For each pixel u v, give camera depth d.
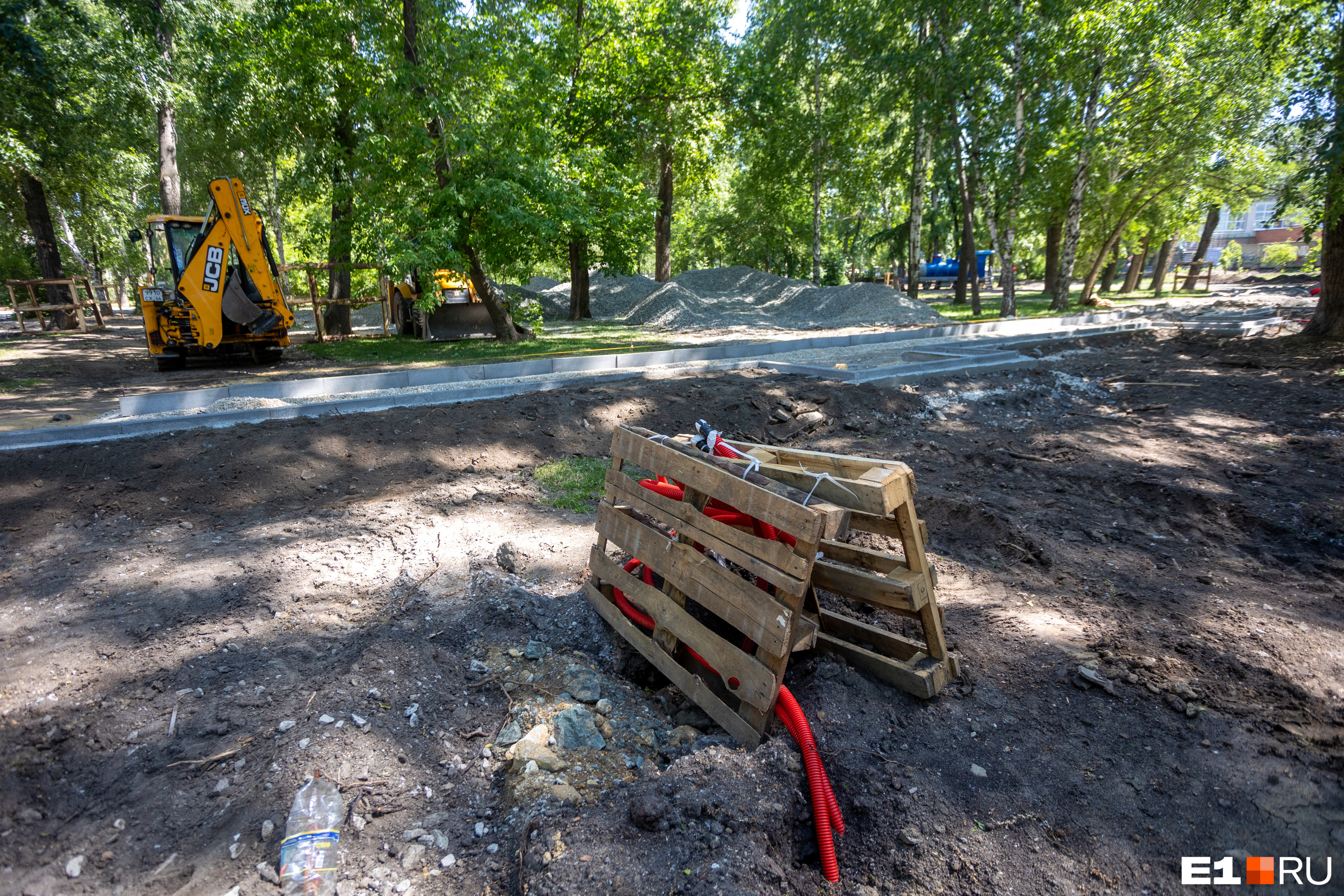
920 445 7.46
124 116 18.84
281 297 12.73
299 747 2.70
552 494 5.97
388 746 2.80
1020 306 28.09
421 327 17.33
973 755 2.70
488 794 2.68
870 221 46.59
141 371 12.40
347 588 4.05
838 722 2.81
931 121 20.84
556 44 16.88
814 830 2.48
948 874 2.27
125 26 17.92
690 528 3.22
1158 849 2.31
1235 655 3.30
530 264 15.77
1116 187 22.53
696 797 2.39
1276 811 2.42
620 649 3.61
